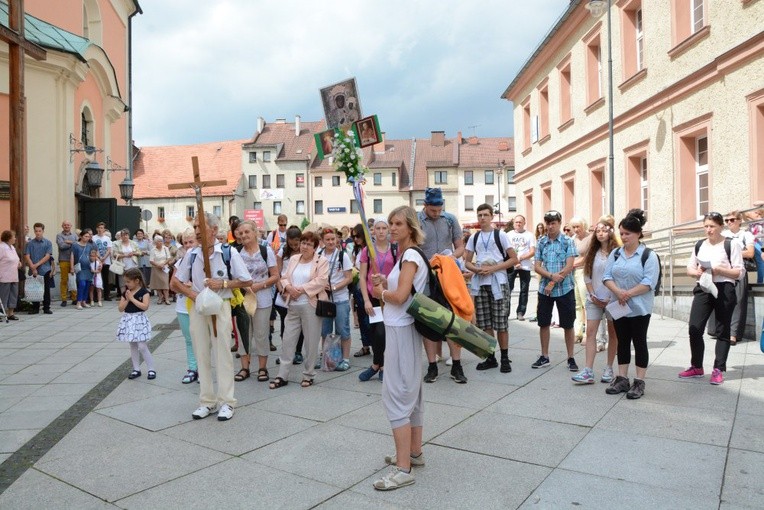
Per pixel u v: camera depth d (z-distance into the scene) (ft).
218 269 17.26
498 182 194.49
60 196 53.62
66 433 15.85
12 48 43.32
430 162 213.66
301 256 21.42
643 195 49.14
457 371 20.83
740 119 34.68
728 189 35.88
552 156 67.97
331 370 23.59
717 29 36.68
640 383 18.30
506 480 12.26
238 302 18.97
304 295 20.71
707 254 20.03
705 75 37.88
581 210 59.77
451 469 12.92
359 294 26.55
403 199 213.05
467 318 12.90
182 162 214.90
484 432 15.31
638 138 47.29
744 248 26.89
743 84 34.35
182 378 22.52
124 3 86.17
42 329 34.91
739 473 12.30
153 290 56.39
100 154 67.77
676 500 11.16
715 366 19.95
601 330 26.32
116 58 83.20
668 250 40.75
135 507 11.37
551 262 22.33
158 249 50.47
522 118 82.28
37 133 52.06
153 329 35.81
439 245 22.33
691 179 41.50
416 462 13.06
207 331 17.42
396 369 12.37
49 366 24.71
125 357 26.63
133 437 15.48
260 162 209.97
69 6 67.36
